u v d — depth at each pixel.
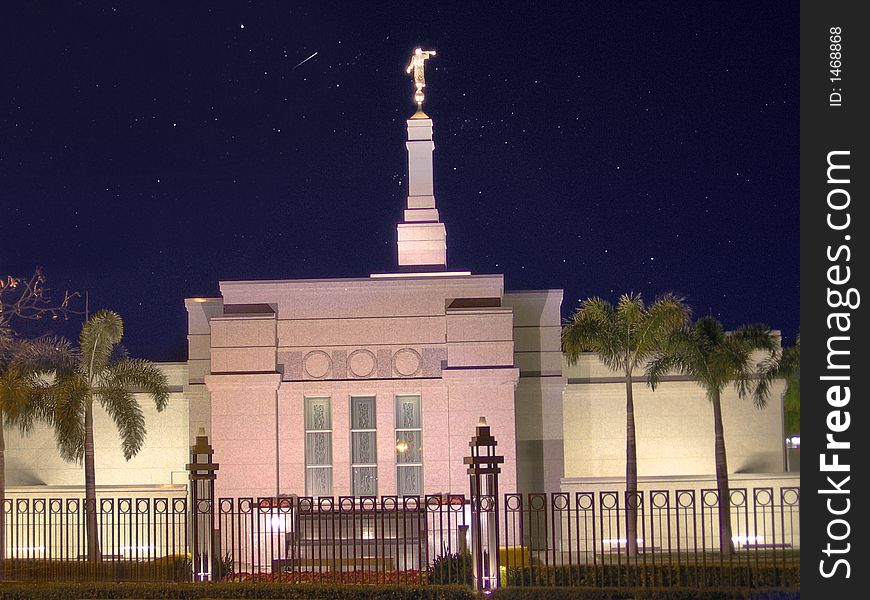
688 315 41.12
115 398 41.44
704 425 47.12
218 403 39.50
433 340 40.12
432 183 45.19
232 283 40.62
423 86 46.06
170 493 43.50
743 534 42.25
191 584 25.03
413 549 34.00
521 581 24.67
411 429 39.88
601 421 47.25
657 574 24.39
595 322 41.41
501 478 39.00
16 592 24.98
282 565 32.41
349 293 40.44
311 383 39.91
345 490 39.41
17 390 34.94
